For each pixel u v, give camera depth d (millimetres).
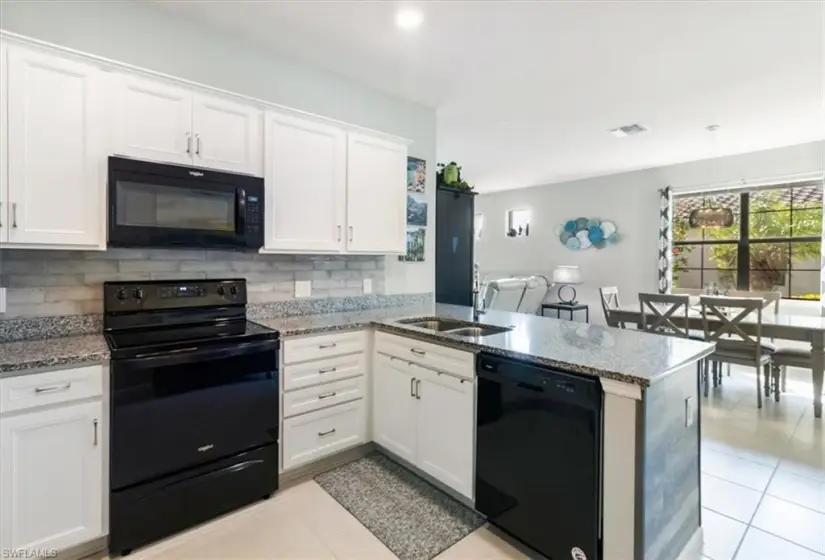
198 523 2016
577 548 1617
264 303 2752
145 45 2254
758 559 1822
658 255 5645
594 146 4676
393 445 2543
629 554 1488
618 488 1508
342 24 2359
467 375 2059
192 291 2404
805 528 2031
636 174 5855
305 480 2443
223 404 2072
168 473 1915
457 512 2141
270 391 2244
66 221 1849
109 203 1927
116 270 2234
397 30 2408
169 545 1880
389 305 3395
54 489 1662
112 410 1774
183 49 2369
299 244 2580
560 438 1667
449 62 2779
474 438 2029
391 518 2090
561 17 2236
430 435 2281
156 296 2281
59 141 1825
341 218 2779
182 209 2135
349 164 2811
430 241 3676
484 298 3139
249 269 2691
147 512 1859
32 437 1615
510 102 3428
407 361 2426
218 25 2404
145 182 2010
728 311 4035
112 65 1939
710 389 4141
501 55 2664
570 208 6609
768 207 4898
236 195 2301
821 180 4492
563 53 2627
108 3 2152
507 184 6945
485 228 7887
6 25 1906
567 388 1638
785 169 4641
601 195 6234
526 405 1789
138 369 1821
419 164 3553
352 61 2783
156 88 2066
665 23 2270
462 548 1879
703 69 2807
